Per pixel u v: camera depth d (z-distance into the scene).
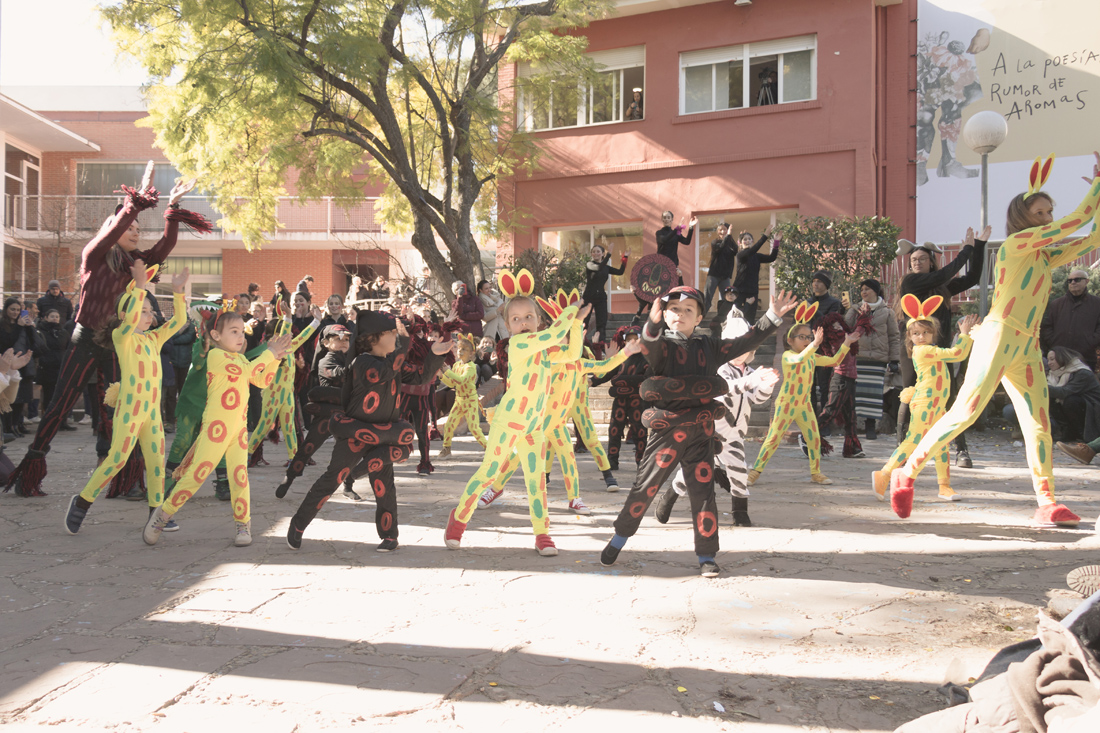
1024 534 5.60
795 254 15.65
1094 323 11.02
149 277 6.58
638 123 20.12
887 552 5.08
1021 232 5.52
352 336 5.21
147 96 17.06
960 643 3.44
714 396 4.51
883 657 3.28
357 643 3.45
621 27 20.30
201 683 3.02
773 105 18.77
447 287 17.62
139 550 5.21
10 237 25.53
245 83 14.96
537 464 5.13
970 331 6.55
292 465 7.14
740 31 19.19
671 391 4.44
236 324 5.27
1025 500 6.95
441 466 9.34
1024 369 5.80
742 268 13.97
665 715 2.76
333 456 5.14
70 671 3.14
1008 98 17.98
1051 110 17.64
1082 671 2.07
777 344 14.78
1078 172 17.47
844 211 18.23
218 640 3.49
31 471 6.96
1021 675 2.14
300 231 26.97
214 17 15.11
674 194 19.78
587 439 7.62
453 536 5.23
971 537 5.51
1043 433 5.82
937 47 18.59
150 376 5.82
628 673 3.13
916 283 8.58
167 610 3.92
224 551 5.18
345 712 2.78
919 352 6.62
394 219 21.36
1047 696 2.08
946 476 6.96
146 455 5.82
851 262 15.62
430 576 4.56
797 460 9.80
